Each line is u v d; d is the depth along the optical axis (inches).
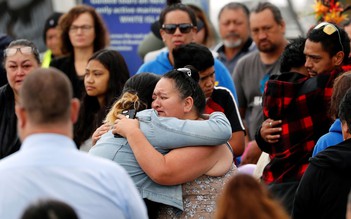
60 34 605.6
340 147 342.3
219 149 372.5
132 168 361.1
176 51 470.0
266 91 424.8
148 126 366.0
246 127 604.1
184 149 361.4
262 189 258.7
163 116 370.9
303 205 345.4
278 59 595.2
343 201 338.0
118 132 364.8
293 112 416.8
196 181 367.2
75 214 242.2
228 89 502.3
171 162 357.4
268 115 422.6
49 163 278.5
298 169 411.8
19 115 283.4
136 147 357.7
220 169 370.0
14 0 843.4
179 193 362.6
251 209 254.4
